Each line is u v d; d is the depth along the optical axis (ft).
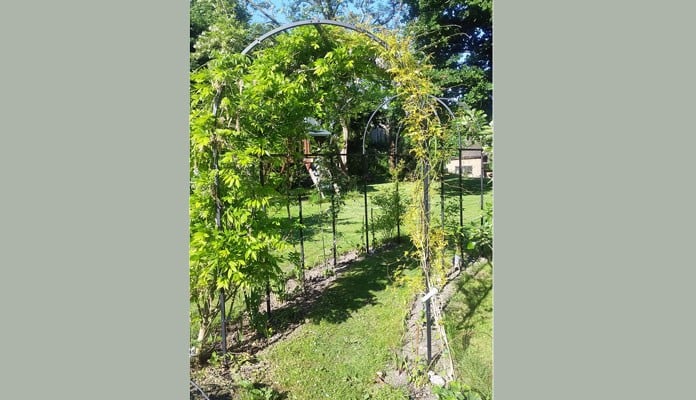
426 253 11.87
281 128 13.65
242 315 15.16
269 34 12.34
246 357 12.28
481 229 13.52
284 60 18.24
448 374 11.02
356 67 18.84
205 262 11.90
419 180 11.82
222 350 12.26
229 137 11.94
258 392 10.23
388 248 23.68
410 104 11.59
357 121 50.47
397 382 11.16
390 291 17.06
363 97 24.97
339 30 18.31
